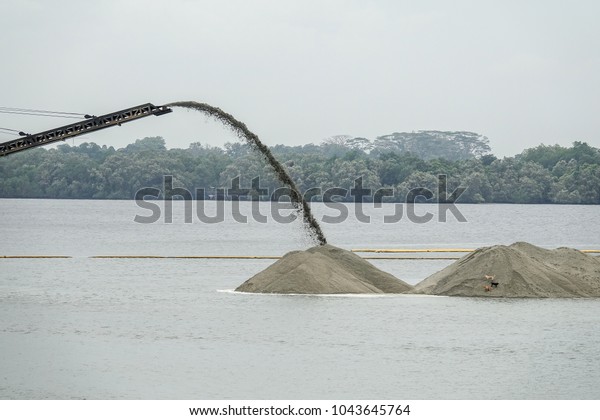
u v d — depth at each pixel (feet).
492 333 200.44
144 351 182.29
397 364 171.53
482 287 259.19
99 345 188.34
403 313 225.76
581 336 197.98
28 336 198.08
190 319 219.20
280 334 198.90
